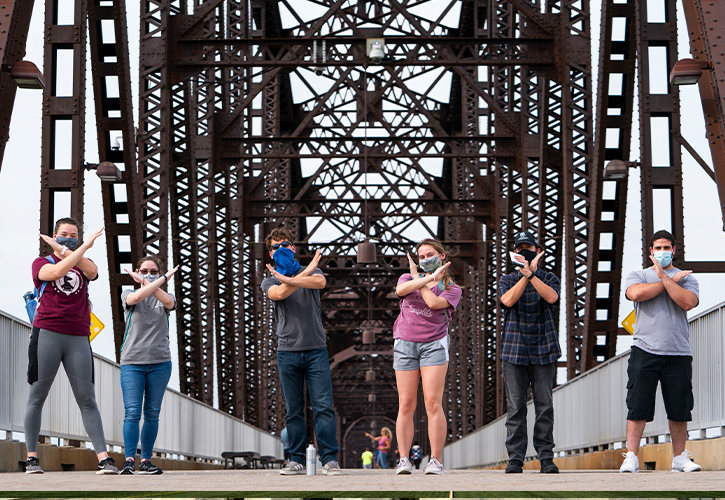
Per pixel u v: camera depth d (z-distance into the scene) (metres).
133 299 8.30
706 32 10.29
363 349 65.00
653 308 7.93
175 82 20.31
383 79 30.20
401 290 7.62
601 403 12.54
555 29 20.00
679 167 14.00
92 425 7.88
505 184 29.38
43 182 14.21
